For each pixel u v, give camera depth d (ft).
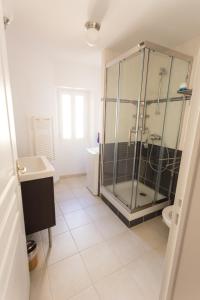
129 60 6.77
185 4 4.37
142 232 6.38
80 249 5.50
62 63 9.70
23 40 6.79
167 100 7.10
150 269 4.84
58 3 4.43
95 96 11.17
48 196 5.04
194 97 1.75
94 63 10.02
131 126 7.62
